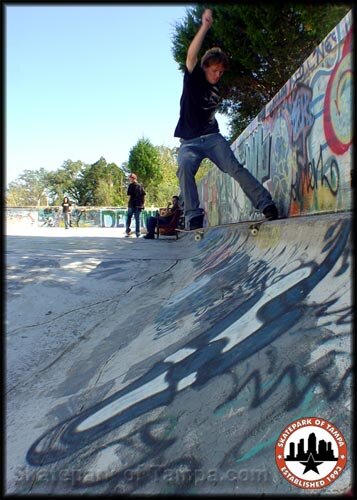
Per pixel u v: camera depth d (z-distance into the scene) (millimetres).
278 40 9477
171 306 4027
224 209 10391
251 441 1609
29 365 3346
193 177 4367
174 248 8375
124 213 24109
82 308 4586
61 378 3041
